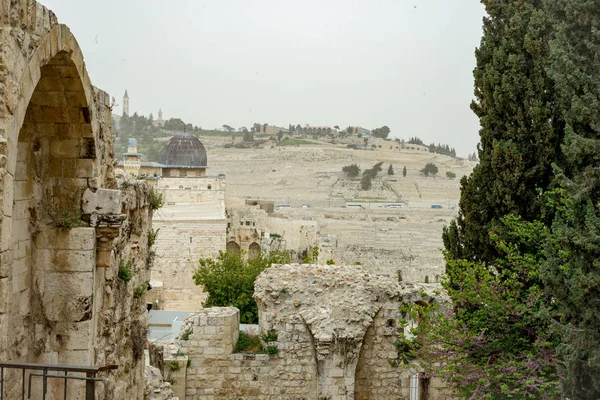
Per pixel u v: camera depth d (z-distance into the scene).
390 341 27.36
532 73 25.11
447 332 22.25
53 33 13.24
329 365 26.11
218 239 76.19
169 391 23.56
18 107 11.78
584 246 18.00
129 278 18.80
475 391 20.25
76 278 15.74
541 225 22.52
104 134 17.28
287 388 26.58
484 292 22.30
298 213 147.38
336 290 27.39
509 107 25.08
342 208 164.00
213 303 49.34
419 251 91.25
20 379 15.08
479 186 26.20
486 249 25.75
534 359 21.14
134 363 20.53
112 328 17.30
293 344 26.69
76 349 15.61
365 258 74.69
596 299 18.09
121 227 17.83
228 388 26.47
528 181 24.75
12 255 14.59
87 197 16.02
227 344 26.56
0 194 11.13
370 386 27.22
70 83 14.81
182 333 26.88
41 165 15.88
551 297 22.53
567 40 20.73
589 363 17.80
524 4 25.72
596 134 19.89
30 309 15.64
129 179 20.92
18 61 11.70
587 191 18.41
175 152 124.69
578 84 19.84
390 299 27.47
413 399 27.84
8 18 11.40
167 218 77.44
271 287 27.11
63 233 15.73
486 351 22.44
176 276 75.50
